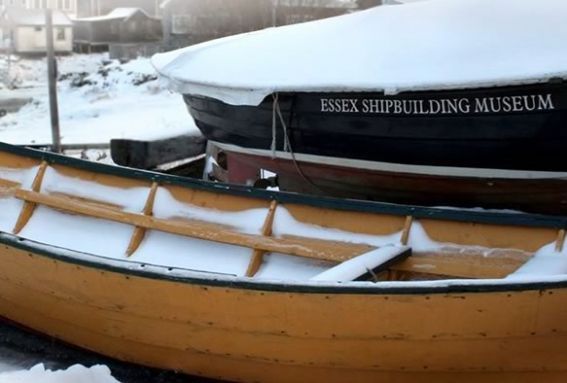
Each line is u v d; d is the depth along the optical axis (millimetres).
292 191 5535
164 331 4004
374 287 3424
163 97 23594
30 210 5062
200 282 3756
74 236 4887
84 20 47500
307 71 4695
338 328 3553
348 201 4340
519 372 3477
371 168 4727
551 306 3266
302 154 4934
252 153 5348
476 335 3387
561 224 3855
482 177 4410
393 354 3549
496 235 4023
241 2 32438
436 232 4152
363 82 4352
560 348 3355
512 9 4469
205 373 4051
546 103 3955
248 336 3775
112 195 4918
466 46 4309
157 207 4770
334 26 5137
